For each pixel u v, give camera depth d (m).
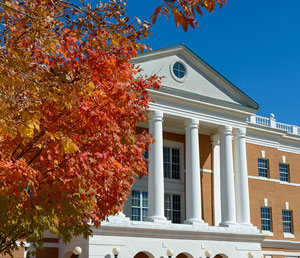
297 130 44.66
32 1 8.92
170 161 35.38
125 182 13.01
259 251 33.22
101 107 11.30
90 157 10.95
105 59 11.32
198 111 32.69
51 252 27.89
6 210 10.26
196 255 29.86
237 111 34.41
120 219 26.83
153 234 28.14
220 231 30.83
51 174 10.68
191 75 33.44
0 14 8.71
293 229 41.69
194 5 6.45
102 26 9.41
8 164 8.74
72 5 8.70
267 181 40.25
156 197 28.91
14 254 26.25
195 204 30.53
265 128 40.97
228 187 32.62
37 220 11.23
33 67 8.80
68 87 9.13
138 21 10.29
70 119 10.62
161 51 31.92
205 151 36.41
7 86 8.57
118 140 11.37
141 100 13.87
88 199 11.95
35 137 10.27
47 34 9.18
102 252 25.89
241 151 34.59
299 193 43.19
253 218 38.34
